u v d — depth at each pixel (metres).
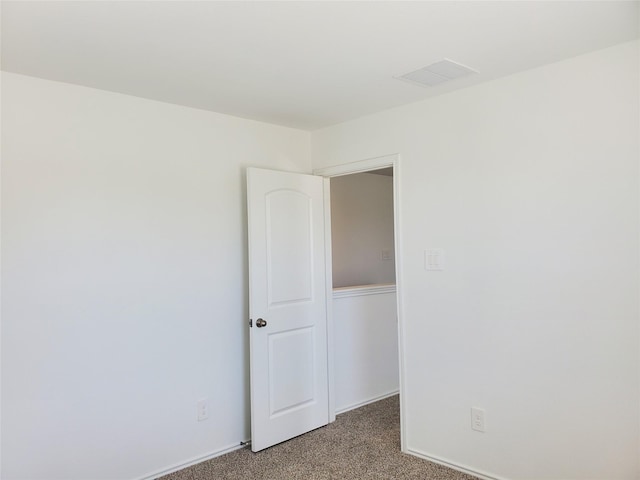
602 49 2.28
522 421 2.59
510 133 2.61
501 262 2.66
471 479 2.75
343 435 3.45
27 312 2.42
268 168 3.51
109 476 2.67
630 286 2.22
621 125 2.24
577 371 2.39
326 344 3.69
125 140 2.79
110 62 2.31
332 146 3.62
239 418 3.28
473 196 2.78
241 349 3.30
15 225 2.40
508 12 1.88
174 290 2.97
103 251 2.68
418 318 3.06
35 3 1.75
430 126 2.98
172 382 2.94
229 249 3.26
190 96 2.86
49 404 2.48
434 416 2.99
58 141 2.54
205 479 2.80
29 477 2.41
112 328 2.70
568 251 2.41
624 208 2.24
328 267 3.75
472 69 2.50
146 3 1.76
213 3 1.77
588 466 2.36
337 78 2.59
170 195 2.97
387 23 1.95
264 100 2.96
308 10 1.83
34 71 2.41
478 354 2.77
